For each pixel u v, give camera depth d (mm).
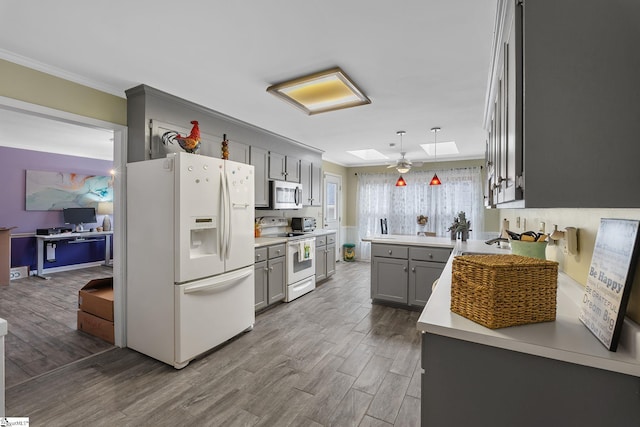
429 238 4035
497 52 1822
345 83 2424
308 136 4414
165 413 1816
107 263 6219
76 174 6000
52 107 2252
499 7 1513
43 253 5484
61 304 3830
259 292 3469
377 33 1835
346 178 7395
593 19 874
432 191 6391
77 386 2084
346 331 3043
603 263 1041
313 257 4539
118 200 2656
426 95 2809
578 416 908
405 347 2697
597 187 867
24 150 5363
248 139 3799
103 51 2033
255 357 2504
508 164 1196
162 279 2371
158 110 2697
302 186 5000
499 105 1585
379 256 3809
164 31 1812
